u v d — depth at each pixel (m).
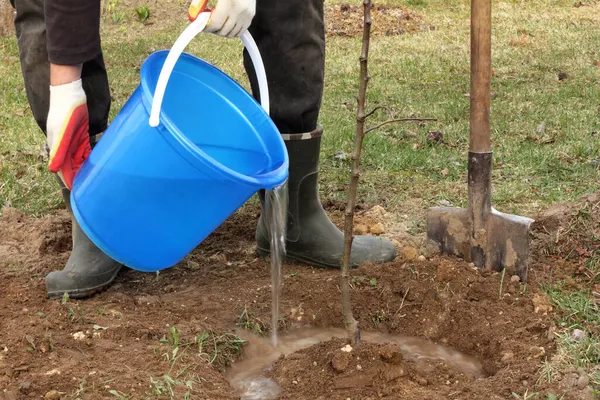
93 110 2.92
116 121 2.36
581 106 5.66
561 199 3.88
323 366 2.48
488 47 2.89
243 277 3.18
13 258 3.33
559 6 10.31
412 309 2.89
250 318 2.83
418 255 3.32
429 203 3.93
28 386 2.27
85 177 2.39
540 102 5.83
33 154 4.71
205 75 2.51
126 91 6.45
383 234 3.55
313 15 2.91
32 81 2.84
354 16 9.53
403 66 7.39
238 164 2.53
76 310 2.78
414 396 2.33
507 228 2.98
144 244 2.39
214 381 2.41
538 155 4.52
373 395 2.34
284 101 2.98
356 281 3.02
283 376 2.49
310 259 3.24
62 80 2.41
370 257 3.20
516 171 4.32
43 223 3.63
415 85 6.70
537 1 10.63
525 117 5.43
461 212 3.11
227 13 2.22
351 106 5.96
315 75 2.98
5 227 3.63
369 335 2.82
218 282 3.14
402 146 4.90
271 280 2.93
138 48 8.23
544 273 3.08
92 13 2.35
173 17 9.83
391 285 2.99
